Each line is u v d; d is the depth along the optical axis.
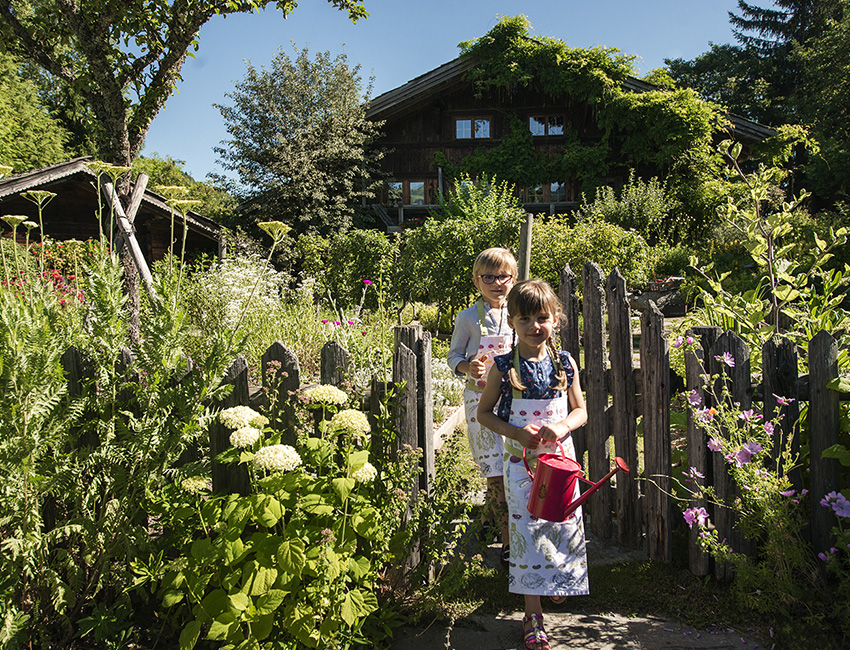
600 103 18.02
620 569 2.54
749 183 3.33
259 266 9.49
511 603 2.37
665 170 18.16
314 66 18.17
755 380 2.49
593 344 2.72
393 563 2.31
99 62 5.05
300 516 1.98
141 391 2.22
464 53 18.38
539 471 2.04
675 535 2.75
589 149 18.27
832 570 2.20
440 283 10.25
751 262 11.95
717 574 2.39
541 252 10.52
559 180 19.06
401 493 2.11
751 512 2.27
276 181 16.34
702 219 16.17
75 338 2.39
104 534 2.08
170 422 2.19
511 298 2.13
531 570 2.07
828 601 2.16
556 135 19.17
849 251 11.40
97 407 2.24
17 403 1.89
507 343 2.60
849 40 22.86
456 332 2.71
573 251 10.57
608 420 2.77
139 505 2.17
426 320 10.27
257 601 1.80
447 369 5.84
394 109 18.91
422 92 18.59
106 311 2.29
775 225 3.03
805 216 13.66
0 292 2.06
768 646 2.05
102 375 2.25
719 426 2.32
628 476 2.68
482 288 2.61
